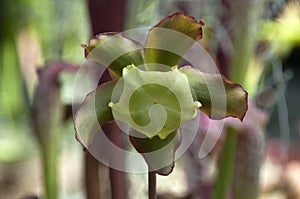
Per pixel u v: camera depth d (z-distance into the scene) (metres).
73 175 0.77
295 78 1.10
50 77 0.42
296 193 0.57
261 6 0.40
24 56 0.70
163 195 0.51
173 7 0.48
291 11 0.49
